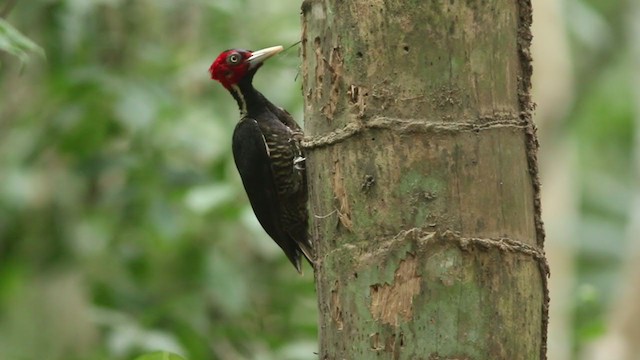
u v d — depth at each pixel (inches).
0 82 531.8
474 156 238.5
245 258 514.6
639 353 581.0
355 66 246.4
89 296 498.9
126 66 503.8
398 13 241.4
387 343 238.2
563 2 672.4
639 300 588.7
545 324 248.4
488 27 241.3
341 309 246.7
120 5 503.2
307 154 262.7
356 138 245.1
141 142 482.0
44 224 530.3
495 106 241.3
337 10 250.2
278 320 494.0
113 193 487.8
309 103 260.1
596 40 719.7
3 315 580.1
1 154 532.4
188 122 485.1
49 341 572.7
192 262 489.7
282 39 490.0
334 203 249.3
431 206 237.8
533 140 249.1
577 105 732.7
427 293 235.9
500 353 236.4
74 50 487.8
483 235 237.6
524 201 245.0
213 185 467.8
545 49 640.4
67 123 472.1
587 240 751.7
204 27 512.1
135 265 498.3
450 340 234.7
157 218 462.6
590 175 788.0
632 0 717.9
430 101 239.6
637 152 689.0
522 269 241.1
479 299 235.8
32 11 470.9
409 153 239.6
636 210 624.4
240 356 473.1
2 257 534.0
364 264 242.5
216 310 484.4
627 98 786.8
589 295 453.4
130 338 431.2
